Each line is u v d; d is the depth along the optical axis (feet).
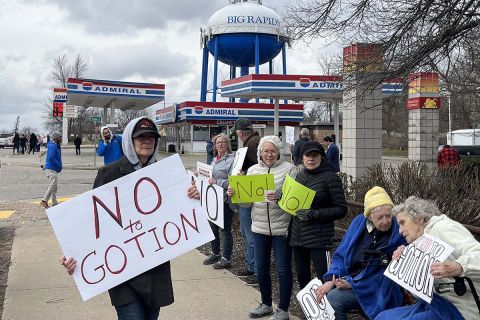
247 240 20.89
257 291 19.60
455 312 9.80
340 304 13.14
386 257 12.66
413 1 24.86
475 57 25.35
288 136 103.55
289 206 15.01
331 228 15.21
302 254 15.87
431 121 63.52
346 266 13.30
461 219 19.47
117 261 11.00
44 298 18.56
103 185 11.13
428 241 9.99
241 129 20.35
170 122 150.71
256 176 16.01
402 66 24.88
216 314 17.02
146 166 11.43
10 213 39.09
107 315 16.80
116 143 37.45
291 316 16.88
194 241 11.37
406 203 11.03
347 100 32.35
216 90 134.31
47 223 34.81
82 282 10.87
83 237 10.94
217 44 130.62
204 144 142.92
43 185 61.77
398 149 220.84
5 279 21.11
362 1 26.16
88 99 122.52
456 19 23.63
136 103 131.23
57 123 244.01
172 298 11.45
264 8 129.08
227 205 22.54
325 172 15.26
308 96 100.94
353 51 27.89
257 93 95.86
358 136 40.22
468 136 96.17
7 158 121.08
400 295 12.63
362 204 21.61
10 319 16.44
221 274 22.08
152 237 11.23
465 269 9.21
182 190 11.46
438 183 20.48
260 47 127.44
